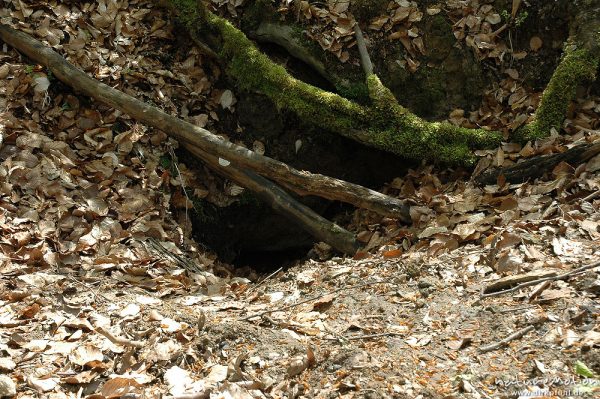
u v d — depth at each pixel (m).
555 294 3.27
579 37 5.48
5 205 4.73
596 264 3.40
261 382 3.02
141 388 3.09
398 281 3.81
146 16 6.21
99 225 4.86
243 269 5.93
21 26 5.78
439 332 3.24
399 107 5.57
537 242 3.93
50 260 4.43
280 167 5.14
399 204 5.03
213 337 3.38
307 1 6.06
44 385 3.11
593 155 4.86
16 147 5.14
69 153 5.29
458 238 4.39
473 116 5.84
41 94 5.55
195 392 2.99
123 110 5.46
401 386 2.86
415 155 5.49
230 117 6.04
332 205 6.11
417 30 6.02
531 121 5.42
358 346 3.23
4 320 3.67
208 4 6.21
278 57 6.21
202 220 5.75
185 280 4.55
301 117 5.68
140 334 3.51
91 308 3.87
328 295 3.79
